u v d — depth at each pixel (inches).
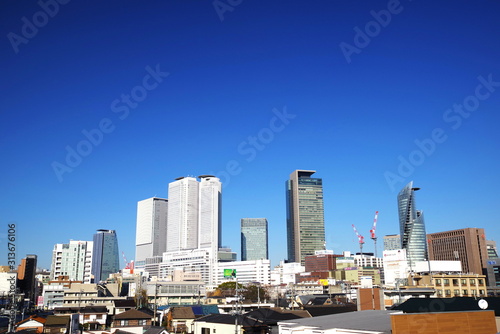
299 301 6786.4
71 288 6663.4
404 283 7554.1
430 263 7519.7
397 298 5905.5
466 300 2864.2
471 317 2027.6
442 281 6515.8
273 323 3494.1
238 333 3378.4
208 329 3718.0
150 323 4918.8
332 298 7155.5
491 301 2807.6
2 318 4475.9
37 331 4195.4
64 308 5905.5
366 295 4495.6
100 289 7588.6
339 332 2278.5
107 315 5383.9
